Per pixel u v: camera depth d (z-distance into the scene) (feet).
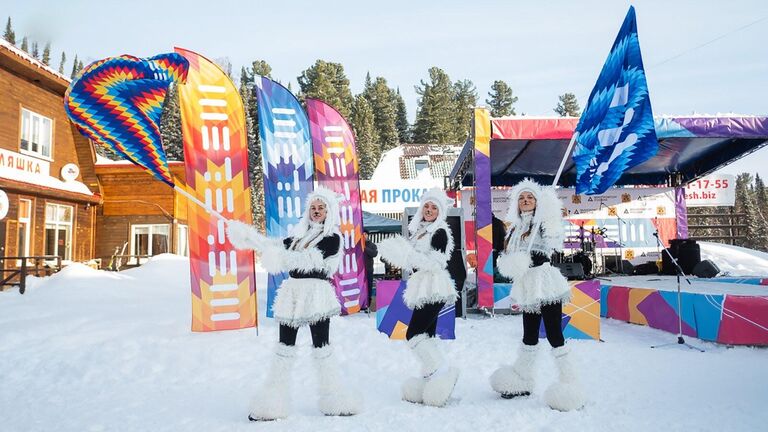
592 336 21.95
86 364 16.80
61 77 51.60
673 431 10.58
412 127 217.36
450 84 230.27
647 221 50.44
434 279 13.60
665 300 23.58
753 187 213.87
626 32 15.75
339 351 19.10
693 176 48.24
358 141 164.96
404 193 66.39
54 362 17.12
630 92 15.67
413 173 108.47
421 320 13.53
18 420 11.93
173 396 13.91
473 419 11.51
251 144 134.10
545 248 13.41
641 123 15.43
